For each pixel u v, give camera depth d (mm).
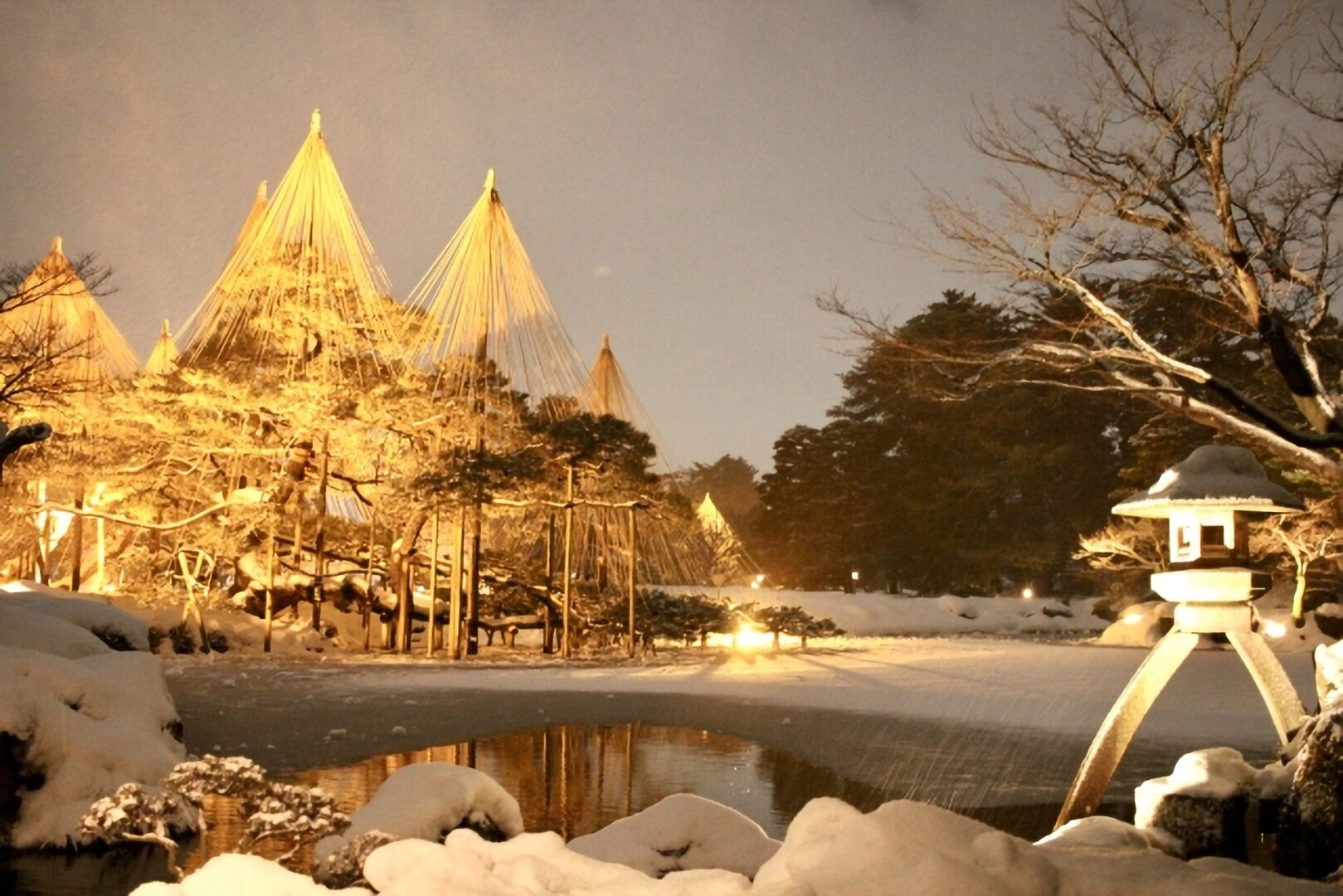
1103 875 4703
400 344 38094
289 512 38750
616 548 41688
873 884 4398
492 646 40562
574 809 12289
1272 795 9414
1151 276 13602
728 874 5070
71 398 32500
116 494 35469
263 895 4910
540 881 5191
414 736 17125
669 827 7438
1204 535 9719
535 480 35594
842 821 4918
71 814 9977
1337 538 36656
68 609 17000
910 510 69125
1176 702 20562
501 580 38969
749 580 66500
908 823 4695
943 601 57844
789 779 14008
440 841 8172
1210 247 12781
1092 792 9180
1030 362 14164
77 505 34688
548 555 39156
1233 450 10000
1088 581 68250
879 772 14250
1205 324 14383
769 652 35469
